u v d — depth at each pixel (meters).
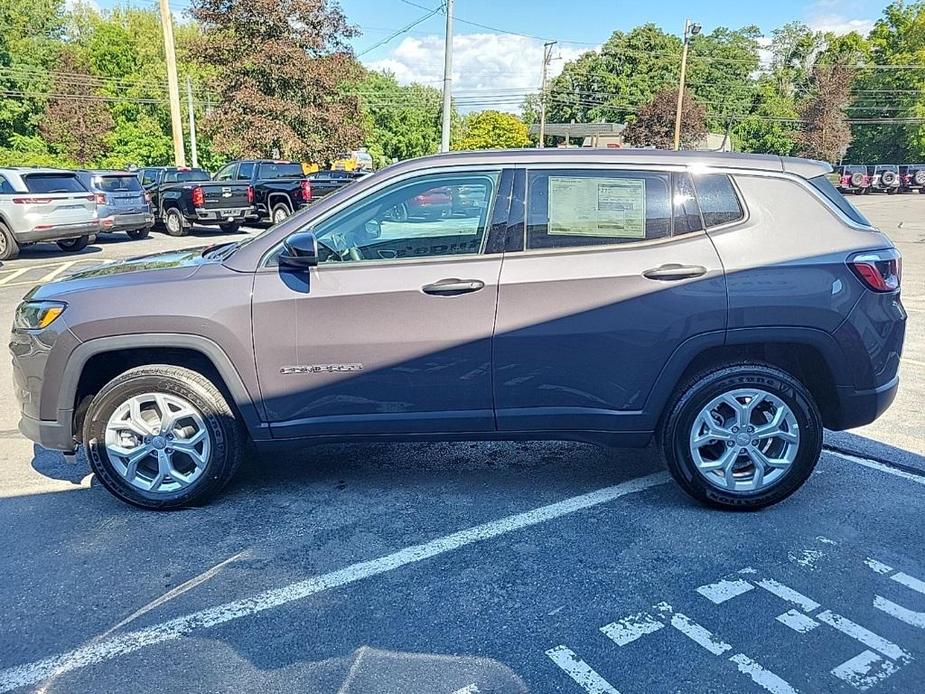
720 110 79.56
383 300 3.57
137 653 2.74
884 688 2.54
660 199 3.63
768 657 2.70
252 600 3.08
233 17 28.73
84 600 3.08
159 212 18.80
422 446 4.88
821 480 4.25
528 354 3.63
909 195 47.44
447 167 3.66
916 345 7.35
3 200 13.05
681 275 3.57
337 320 3.59
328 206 3.68
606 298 3.57
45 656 2.72
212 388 3.77
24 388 3.77
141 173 21.30
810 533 3.62
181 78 53.91
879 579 3.21
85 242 15.19
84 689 2.55
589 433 3.79
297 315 3.59
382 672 2.62
